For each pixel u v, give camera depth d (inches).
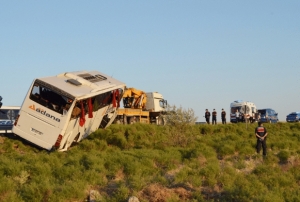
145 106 1756.9
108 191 586.9
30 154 810.2
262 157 862.5
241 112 2230.6
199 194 559.8
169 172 722.8
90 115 1018.7
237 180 634.2
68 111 914.1
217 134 1418.6
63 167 663.8
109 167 706.2
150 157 776.9
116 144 1133.1
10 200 503.8
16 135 948.6
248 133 1389.0
